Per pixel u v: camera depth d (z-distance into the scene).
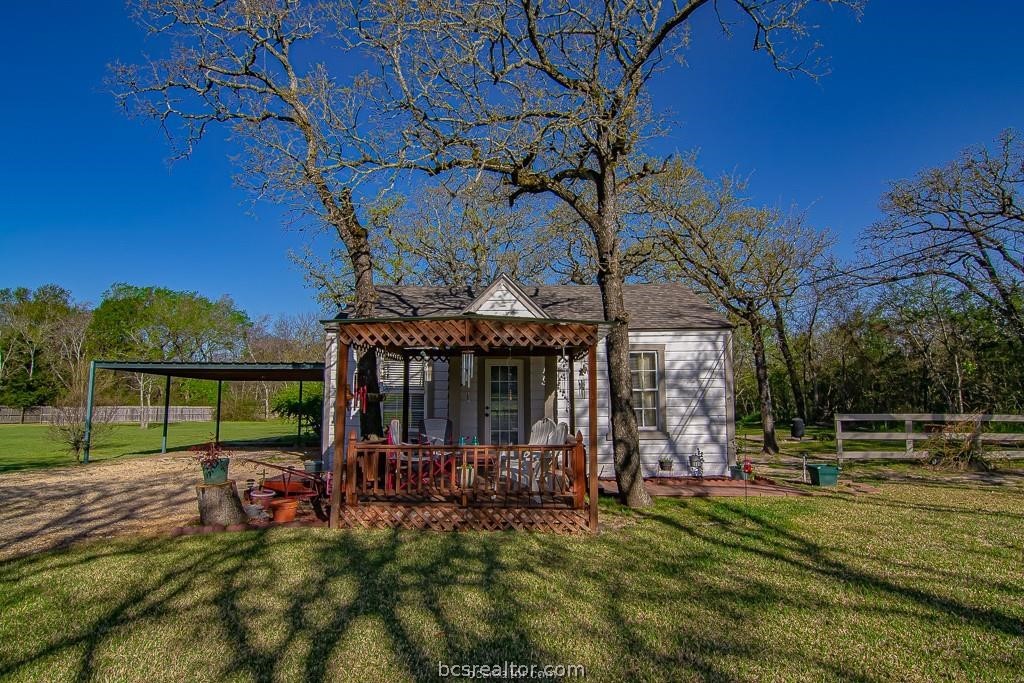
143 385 47.44
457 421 11.89
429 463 8.20
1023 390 18.95
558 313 13.34
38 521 7.75
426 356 10.80
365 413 10.23
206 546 6.45
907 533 7.01
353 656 3.78
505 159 9.16
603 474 12.23
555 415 11.70
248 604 4.69
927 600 4.77
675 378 12.47
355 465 7.73
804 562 5.84
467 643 3.98
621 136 8.78
